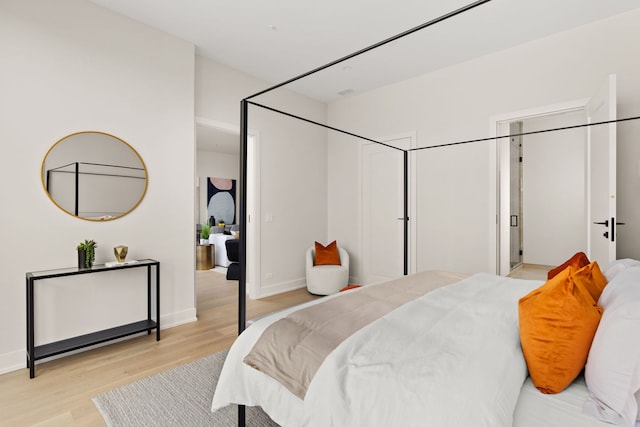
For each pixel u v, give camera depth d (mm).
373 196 4594
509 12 2742
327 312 1617
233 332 3053
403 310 1556
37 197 2451
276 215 4441
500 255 3654
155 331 3059
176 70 3240
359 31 3096
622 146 2771
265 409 1377
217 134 6117
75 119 2625
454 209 3781
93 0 2674
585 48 2930
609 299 1237
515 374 1057
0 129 2289
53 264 2523
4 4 2301
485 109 3533
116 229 2863
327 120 5133
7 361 2309
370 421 1005
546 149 5766
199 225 7699
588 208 2848
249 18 2906
